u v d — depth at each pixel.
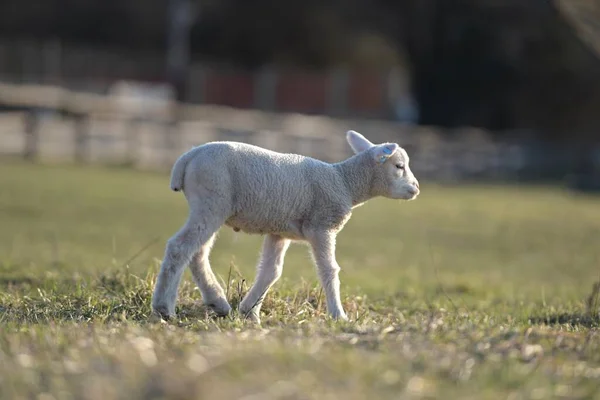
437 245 35.91
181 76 80.00
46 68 75.25
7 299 15.94
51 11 90.31
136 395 8.79
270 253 15.31
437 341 11.58
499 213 47.91
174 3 86.81
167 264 13.95
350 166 15.58
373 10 88.12
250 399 8.69
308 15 91.94
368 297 19.98
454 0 81.69
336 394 8.97
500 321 15.84
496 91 83.56
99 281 17.62
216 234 14.59
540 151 72.69
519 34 81.31
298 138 60.66
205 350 10.47
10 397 9.07
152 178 51.59
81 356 10.30
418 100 86.06
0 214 35.25
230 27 93.00
